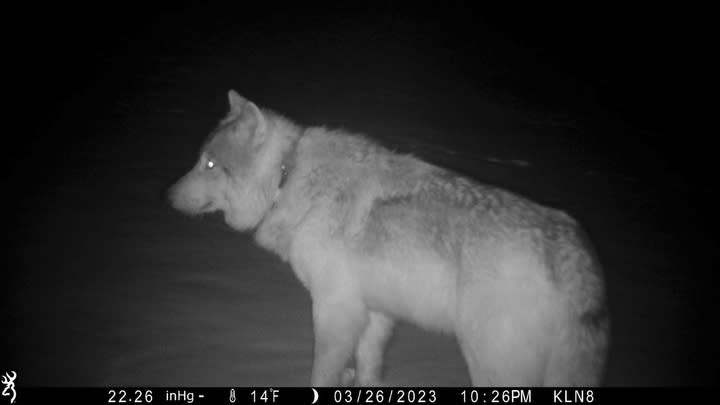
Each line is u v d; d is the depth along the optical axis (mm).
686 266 10594
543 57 28141
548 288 5504
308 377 7289
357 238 6402
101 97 18156
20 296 8422
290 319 8391
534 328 5492
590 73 26141
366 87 21172
